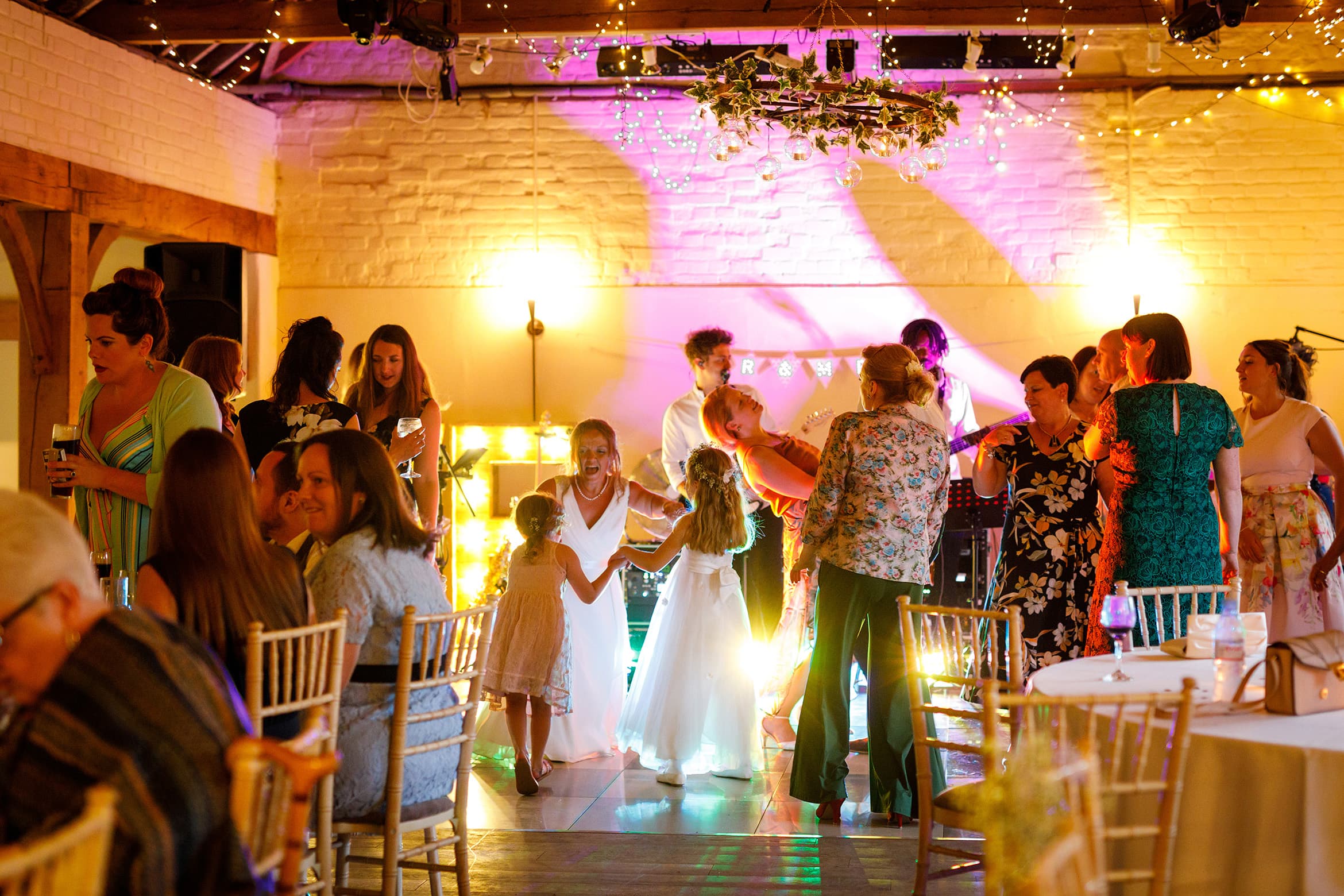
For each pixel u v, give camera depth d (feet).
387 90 29.12
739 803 15.33
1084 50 28.04
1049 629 14.33
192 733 5.16
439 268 29.27
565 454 28.53
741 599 16.69
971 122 28.27
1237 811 7.42
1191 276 28.04
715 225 28.81
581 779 16.58
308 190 29.37
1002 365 28.40
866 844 13.60
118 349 12.66
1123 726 8.11
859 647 15.70
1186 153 27.96
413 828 10.00
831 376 28.68
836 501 13.93
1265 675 8.43
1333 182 27.68
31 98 21.42
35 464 22.13
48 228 22.30
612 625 18.17
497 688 15.70
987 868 8.05
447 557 28.19
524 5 23.84
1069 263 28.25
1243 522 15.78
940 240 28.43
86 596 5.34
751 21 23.82
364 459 10.04
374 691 9.87
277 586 8.56
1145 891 7.88
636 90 28.81
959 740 18.24
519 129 29.09
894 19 23.86
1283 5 24.16
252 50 28.12
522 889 12.17
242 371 15.34
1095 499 14.38
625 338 28.99
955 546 22.61
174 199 25.36
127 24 23.59
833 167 28.50
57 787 4.98
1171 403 12.33
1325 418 15.55
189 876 5.07
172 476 8.32
